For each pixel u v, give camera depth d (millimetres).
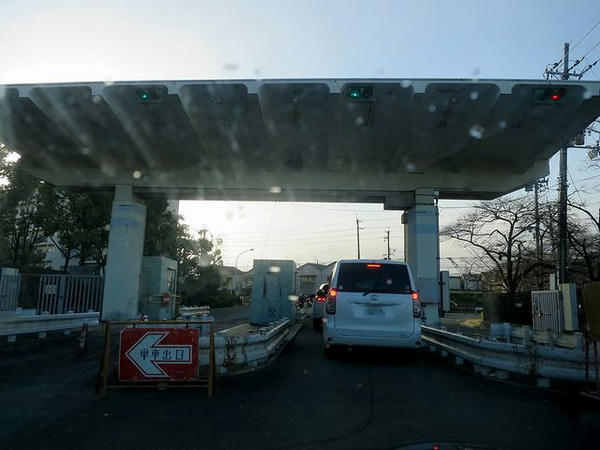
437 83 12000
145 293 21266
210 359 7430
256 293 21641
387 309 10258
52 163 17125
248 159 16422
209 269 49656
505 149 15133
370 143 15062
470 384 8258
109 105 12711
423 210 16500
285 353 11750
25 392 7453
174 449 5113
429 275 16125
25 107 13211
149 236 27281
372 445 5258
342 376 8836
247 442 5340
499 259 34156
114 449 5094
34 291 18641
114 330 16297
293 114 13359
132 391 7516
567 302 19453
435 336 12320
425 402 7016
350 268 10602
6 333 13094
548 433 5648
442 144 14758
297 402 6973
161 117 13711
